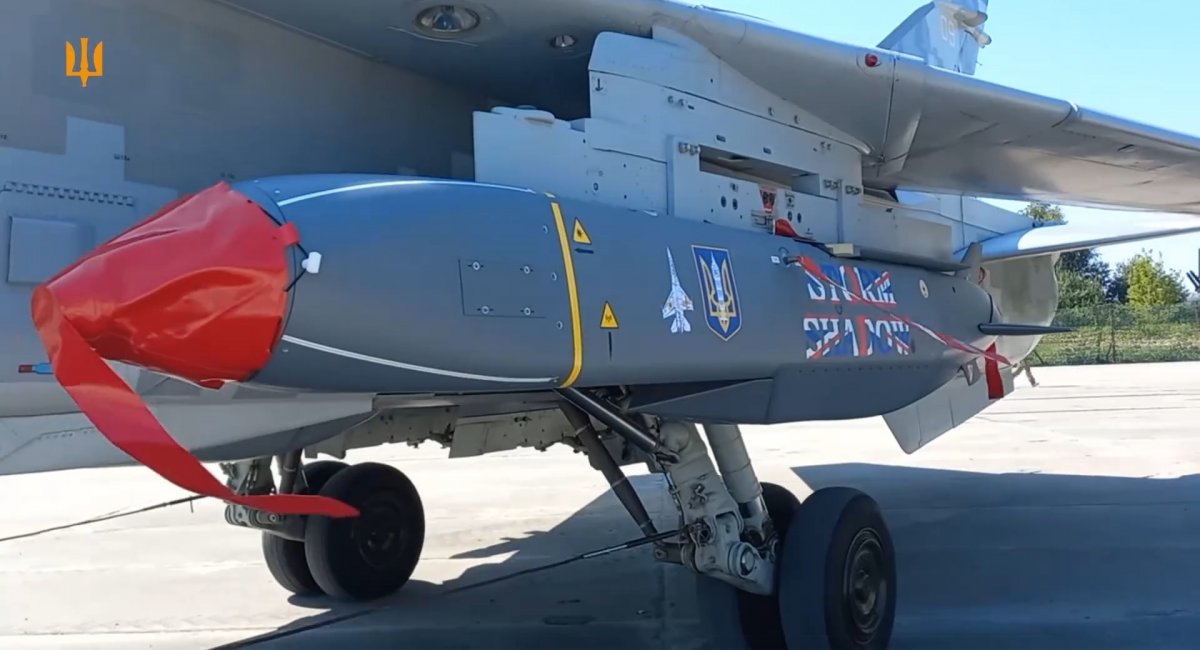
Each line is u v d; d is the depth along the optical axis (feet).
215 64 12.50
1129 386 72.95
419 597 18.78
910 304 17.53
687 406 13.67
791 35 15.40
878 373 16.57
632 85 14.06
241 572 21.04
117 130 11.43
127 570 21.22
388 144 14.82
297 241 9.14
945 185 23.44
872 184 22.20
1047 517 25.29
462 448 21.08
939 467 35.19
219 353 8.88
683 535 14.24
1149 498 27.81
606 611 17.43
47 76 10.87
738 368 13.51
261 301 8.87
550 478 34.55
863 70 15.97
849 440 45.32
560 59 14.93
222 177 12.50
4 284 10.29
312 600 18.74
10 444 10.37
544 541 23.70
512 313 10.55
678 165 14.47
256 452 11.71
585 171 13.30
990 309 20.54
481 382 10.50
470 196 10.93
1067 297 173.27
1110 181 22.43
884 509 26.89
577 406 13.88
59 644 15.84
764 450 41.55
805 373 14.89
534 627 16.48
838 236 17.60
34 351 10.40
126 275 8.63
